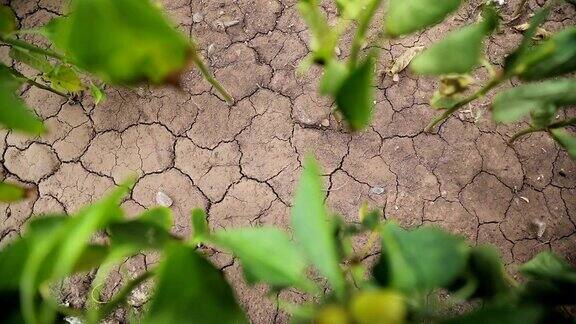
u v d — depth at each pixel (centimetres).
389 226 29
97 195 87
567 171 83
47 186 88
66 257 18
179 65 22
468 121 86
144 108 90
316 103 89
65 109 90
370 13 30
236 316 22
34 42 95
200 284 21
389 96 88
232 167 87
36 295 25
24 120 25
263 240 23
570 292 32
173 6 96
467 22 91
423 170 84
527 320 21
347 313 22
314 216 22
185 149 88
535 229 80
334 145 86
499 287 33
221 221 84
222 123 89
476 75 87
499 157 84
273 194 85
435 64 31
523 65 36
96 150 89
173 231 84
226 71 92
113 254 25
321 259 22
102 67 21
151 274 28
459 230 81
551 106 39
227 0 96
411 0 28
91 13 20
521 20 90
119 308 79
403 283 25
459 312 74
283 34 93
